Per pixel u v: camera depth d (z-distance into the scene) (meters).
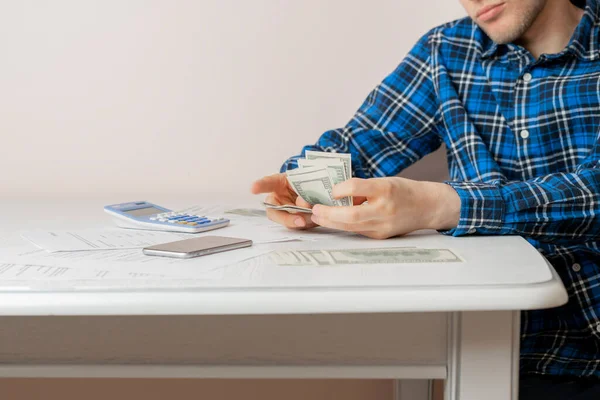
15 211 1.33
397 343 0.75
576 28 1.32
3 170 1.67
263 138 1.65
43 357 0.78
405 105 1.52
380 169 1.53
